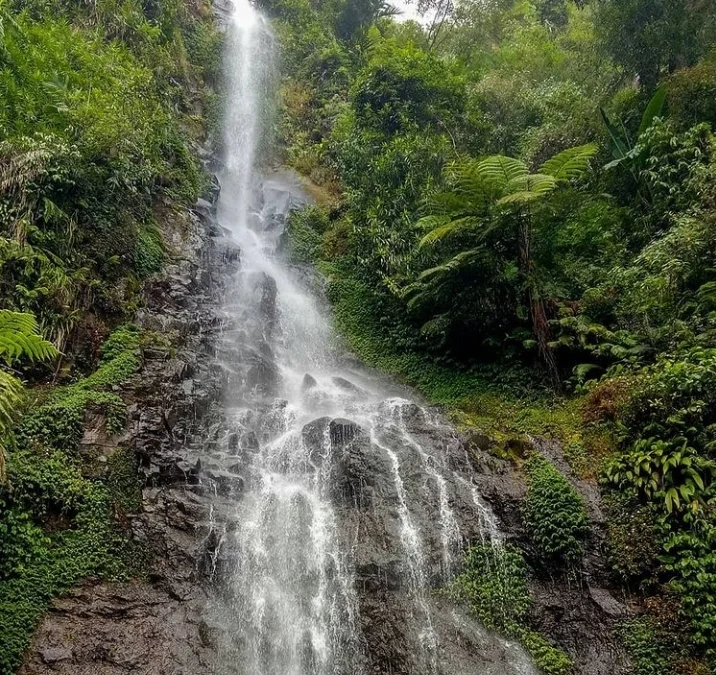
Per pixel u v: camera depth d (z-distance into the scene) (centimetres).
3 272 808
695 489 680
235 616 636
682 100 1125
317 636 642
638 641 626
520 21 2284
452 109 1558
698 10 1220
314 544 715
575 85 1468
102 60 1309
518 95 1574
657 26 1240
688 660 601
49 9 1455
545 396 953
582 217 1088
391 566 683
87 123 1030
